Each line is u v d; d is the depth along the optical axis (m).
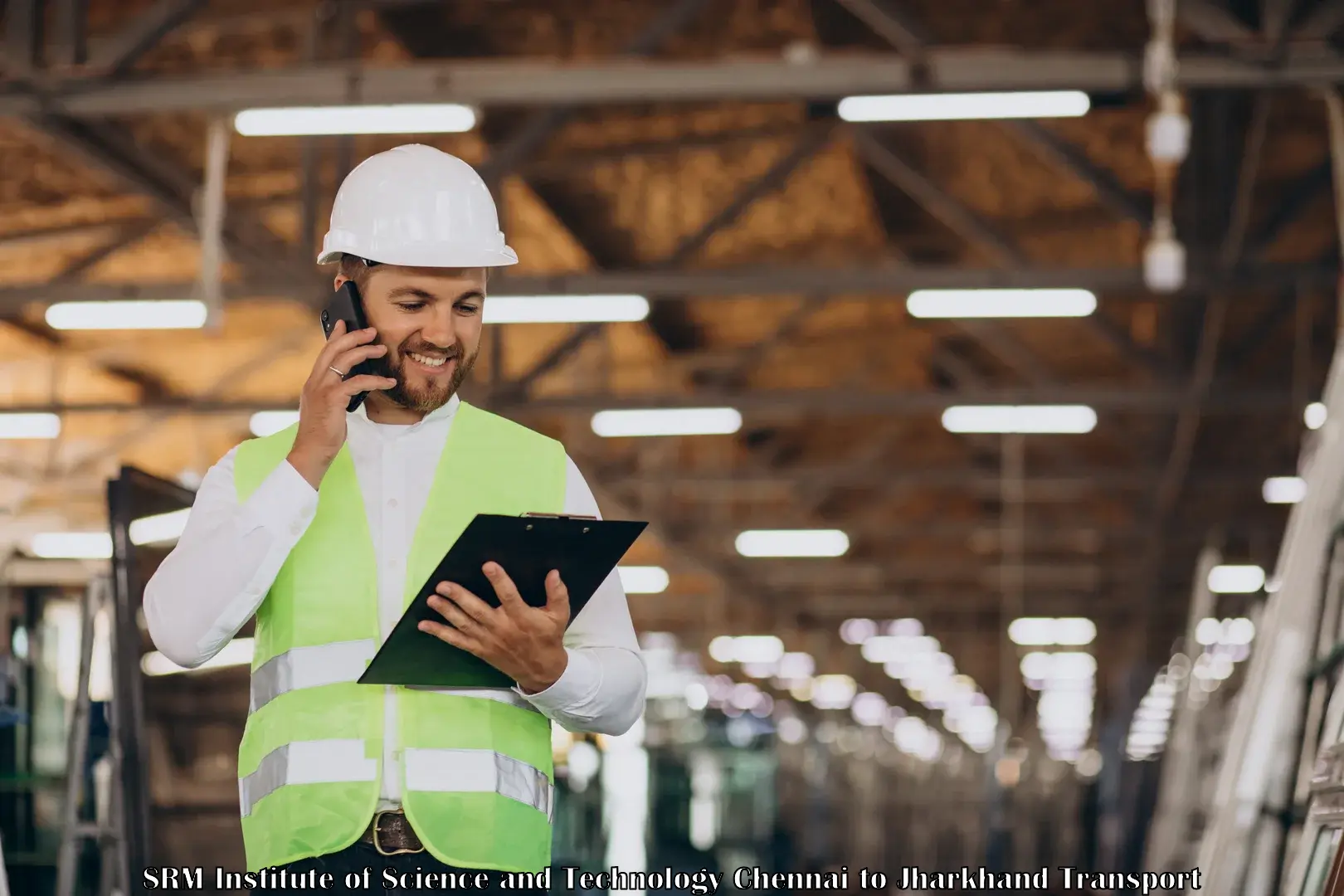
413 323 2.91
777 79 10.45
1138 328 18.53
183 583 2.80
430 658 2.79
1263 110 12.63
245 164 14.13
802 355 19.94
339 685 2.90
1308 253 16.41
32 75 10.80
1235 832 4.98
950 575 34.41
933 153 14.46
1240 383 19.67
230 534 2.78
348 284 2.93
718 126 13.80
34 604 7.68
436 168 2.97
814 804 35.22
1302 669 5.00
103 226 15.19
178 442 22.19
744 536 27.83
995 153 14.44
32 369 19.41
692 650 42.41
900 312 18.44
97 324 14.55
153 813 6.36
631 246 16.08
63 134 12.66
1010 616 37.41
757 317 18.56
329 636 2.92
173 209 13.58
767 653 42.34
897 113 10.52
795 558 34.00
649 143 13.97
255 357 19.06
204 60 12.85
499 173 12.09
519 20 12.52
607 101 10.58
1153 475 23.44
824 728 37.72
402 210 2.91
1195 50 12.52
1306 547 5.07
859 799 42.59
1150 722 22.36
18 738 7.58
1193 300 17.59
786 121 13.77
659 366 19.73
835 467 24.11
